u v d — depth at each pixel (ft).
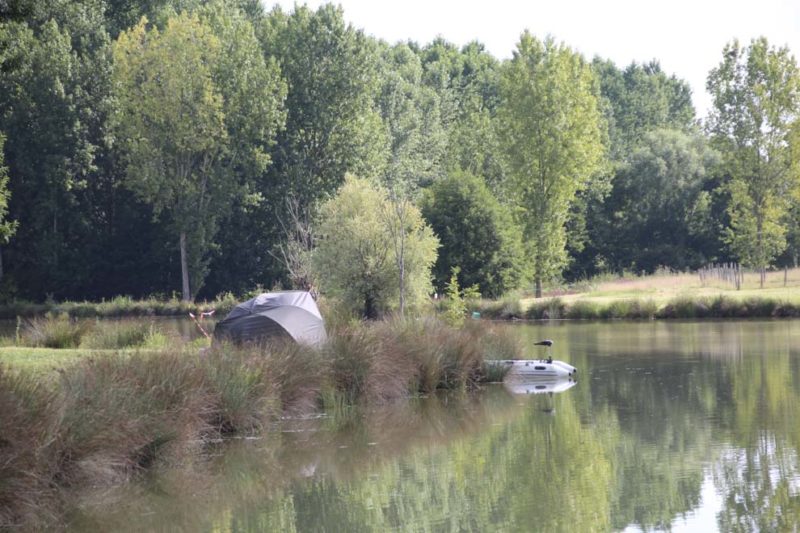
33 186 216.54
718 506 45.98
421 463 57.57
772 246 217.15
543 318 164.04
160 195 215.72
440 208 200.13
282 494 51.42
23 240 226.58
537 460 57.41
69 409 49.88
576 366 98.48
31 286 226.38
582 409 73.67
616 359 103.30
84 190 227.61
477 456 58.95
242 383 65.31
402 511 47.65
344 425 68.59
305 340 76.74
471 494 50.31
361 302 132.16
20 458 44.70
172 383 58.75
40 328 101.35
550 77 216.13
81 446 49.47
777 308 154.61
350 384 75.97
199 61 213.05
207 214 220.64
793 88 214.28
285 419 70.33
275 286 210.38
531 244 214.69
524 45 218.38
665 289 199.52
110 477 51.08
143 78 213.05
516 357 94.68
